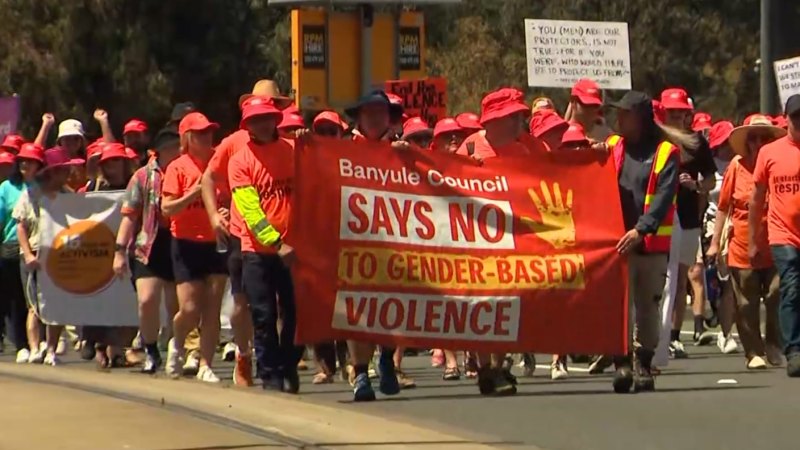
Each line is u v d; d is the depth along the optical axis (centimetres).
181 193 5009
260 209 4516
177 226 5047
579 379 5191
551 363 5581
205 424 3959
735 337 6919
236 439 3722
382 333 4509
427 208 4550
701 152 5728
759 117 5619
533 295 4594
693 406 4384
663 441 3800
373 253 4500
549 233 4609
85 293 6003
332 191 4478
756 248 5391
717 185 6706
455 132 5544
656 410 4309
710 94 16875
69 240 6009
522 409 4353
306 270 4453
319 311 4462
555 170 4625
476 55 16750
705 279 7125
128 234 5497
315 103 7538
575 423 4081
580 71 7169
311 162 4466
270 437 3762
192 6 15888
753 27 16888
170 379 5066
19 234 6044
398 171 4541
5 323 7131
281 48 16412
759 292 5531
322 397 4756
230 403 4328
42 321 6034
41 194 6044
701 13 16888
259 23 16588
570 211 4619
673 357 6041
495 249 4584
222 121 16462
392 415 4222
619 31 7219
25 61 14850
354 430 3894
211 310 5094
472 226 4575
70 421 3997
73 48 15175
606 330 4625
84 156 7381
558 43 7138
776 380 5059
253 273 4606
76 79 15362
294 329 4700
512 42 17300
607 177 4622
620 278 4619
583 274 4609
